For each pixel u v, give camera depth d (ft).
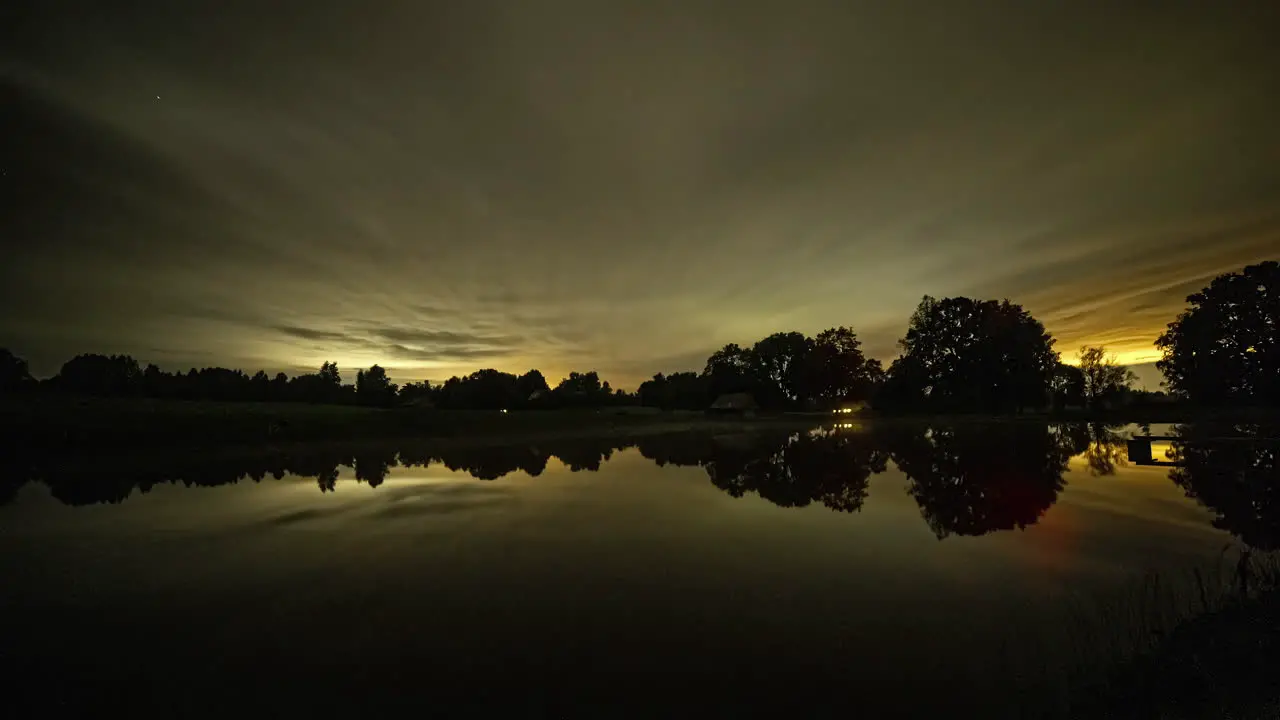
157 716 19.26
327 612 28.40
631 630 25.80
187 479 74.90
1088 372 300.20
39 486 69.26
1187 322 218.38
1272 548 38.04
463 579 33.45
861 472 81.35
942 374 288.10
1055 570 33.91
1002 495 60.18
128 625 27.04
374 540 42.88
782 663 22.25
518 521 49.32
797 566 35.58
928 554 38.04
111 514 52.65
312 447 109.91
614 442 141.59
